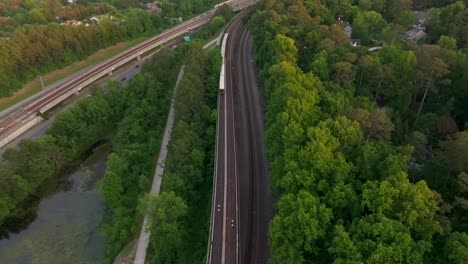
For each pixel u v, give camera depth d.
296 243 77.50
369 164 90.12
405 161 90.00
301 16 184.38
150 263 106.50
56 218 136.62
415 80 132.38
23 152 144.62
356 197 82.75
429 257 74.62
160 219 104.69
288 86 115.62
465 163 89.94
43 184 150.75
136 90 182.88
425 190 76.75
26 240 128.88
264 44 172.62
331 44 149.62
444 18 187.25
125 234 119.06
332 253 76.81
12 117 181.75
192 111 151.50
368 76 138.12
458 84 127.12
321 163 87.44
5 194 135.25
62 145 159.88
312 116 109.38
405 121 127.00
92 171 158.38
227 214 109.44
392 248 67.31
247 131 147.38
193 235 111.06
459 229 82.62
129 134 166.62
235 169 127.69
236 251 98.25
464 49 149.75
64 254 123.31
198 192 125.56
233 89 174.75
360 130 102.56
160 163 147.75
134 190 138.50
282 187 91.81
